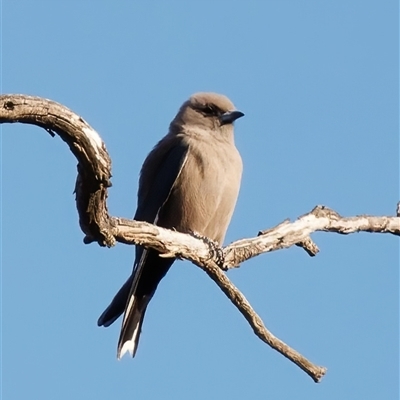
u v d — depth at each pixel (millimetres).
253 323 9977
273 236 10773
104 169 8055
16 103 7465
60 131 7734
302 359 9836
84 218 8766
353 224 11461
